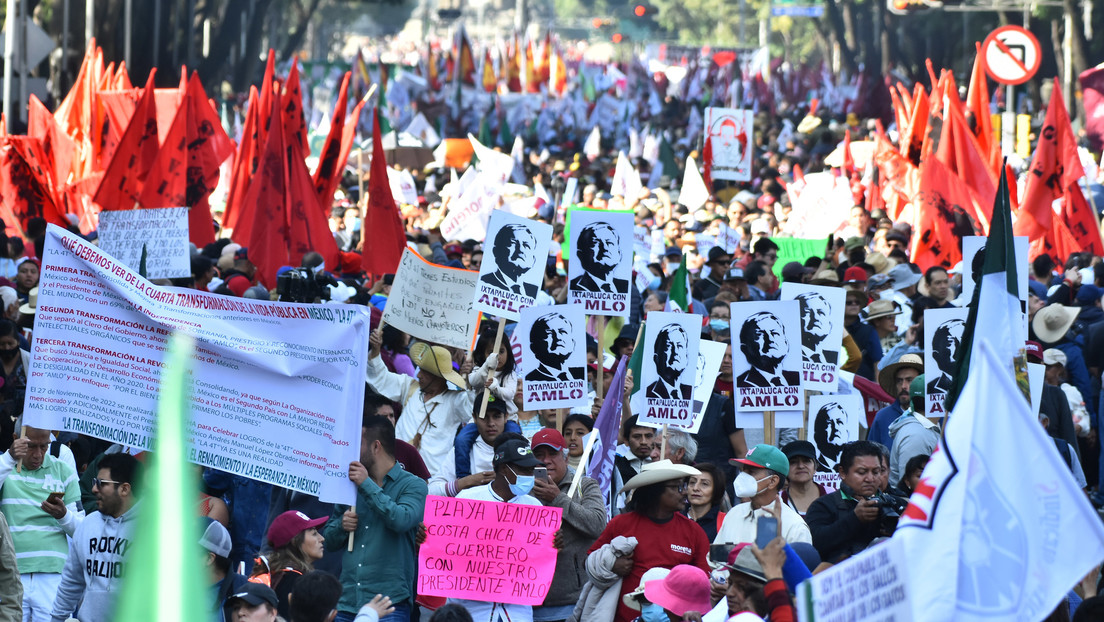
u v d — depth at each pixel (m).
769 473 16.19
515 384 22.02
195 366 15.05
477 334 24.72
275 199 34.16
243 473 15.08
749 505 16.42
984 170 44.72
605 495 19.31
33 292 28.28
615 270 22.61
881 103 136.88
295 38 173.25
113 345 15.08
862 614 7.97
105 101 48.19
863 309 29.77
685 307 25.47
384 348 25.80
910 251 42.25
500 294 21.48
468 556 15.88
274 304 15.13
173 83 130.88
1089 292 30.33
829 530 15.96
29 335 26.39
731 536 16.36
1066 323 26.94
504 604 15.92
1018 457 8.27
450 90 129.38
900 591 8.18
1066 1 121.62
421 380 21.50
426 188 71.62
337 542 16.31
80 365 15.07
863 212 49.22
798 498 17.89
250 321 15.16
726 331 25.70
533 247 21.59
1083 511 8.12
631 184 56.56
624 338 25.50
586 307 22.61
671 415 20.47
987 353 8.34
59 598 14.98
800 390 20.91
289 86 39.59
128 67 114.00
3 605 15.02
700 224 50.78
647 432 20.64
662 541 15.50
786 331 20.95
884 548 8.17
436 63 146.75
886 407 22.11
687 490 18.11
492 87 159.12
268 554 16.20
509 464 16.27
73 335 15.07
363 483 15.48
